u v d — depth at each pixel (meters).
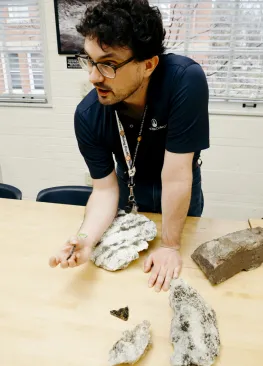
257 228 1.09
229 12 1.96
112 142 1.13
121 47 0.76
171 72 0.94
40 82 2.34
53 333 0.80
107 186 1.18
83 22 0.78
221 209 2.47
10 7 2.14
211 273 0.95
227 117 2.19
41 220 1.28
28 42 2.23
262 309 0.87
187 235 1.17
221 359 0.73
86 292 0.93
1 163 2.61
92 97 1.08
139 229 1.12
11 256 1.08
